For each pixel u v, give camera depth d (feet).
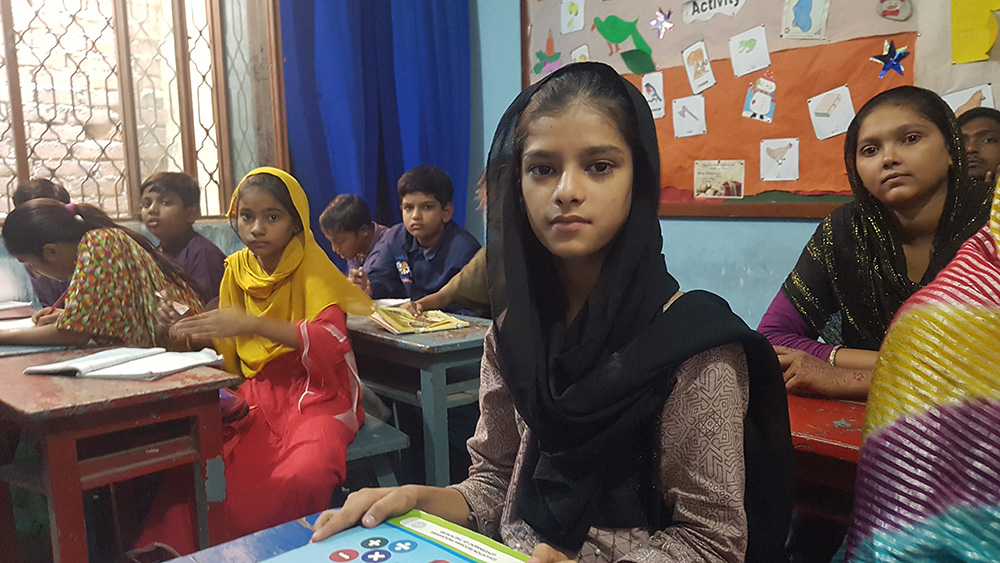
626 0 8.65
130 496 5.09
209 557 2.09
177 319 5.65
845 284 4.48
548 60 9.57
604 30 8.91
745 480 2.55
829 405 3.59
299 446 5.20
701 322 2.31
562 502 2.41
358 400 5.90
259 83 8.77
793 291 4.66
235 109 8.75
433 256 8.48
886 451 2.03
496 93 10.32
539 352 2.47
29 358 4.89
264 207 5.89
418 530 2.21
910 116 4.04
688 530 2.29
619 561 2.26
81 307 5.19
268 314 6.07
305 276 6.08
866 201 4.37
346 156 9.28
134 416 3.97
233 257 6.50
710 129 8.10
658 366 2.27
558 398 2.36
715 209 8.14
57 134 7.73
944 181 4.13
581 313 2.53
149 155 8.29
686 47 8.18
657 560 2.19
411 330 6.39
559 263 2.62
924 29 6.45
